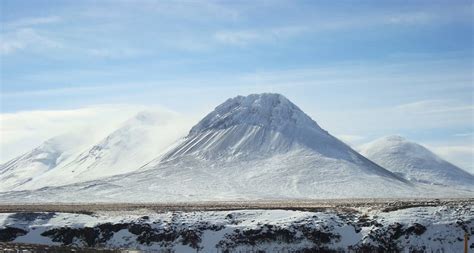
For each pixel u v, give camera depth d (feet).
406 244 286.25
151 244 299.79
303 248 288.30
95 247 296.92
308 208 340.18
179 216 320.09
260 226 300.20
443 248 281.74
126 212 345.31
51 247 277.64
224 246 292.81
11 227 313.94
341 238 293.64
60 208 384.06
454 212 305.32
